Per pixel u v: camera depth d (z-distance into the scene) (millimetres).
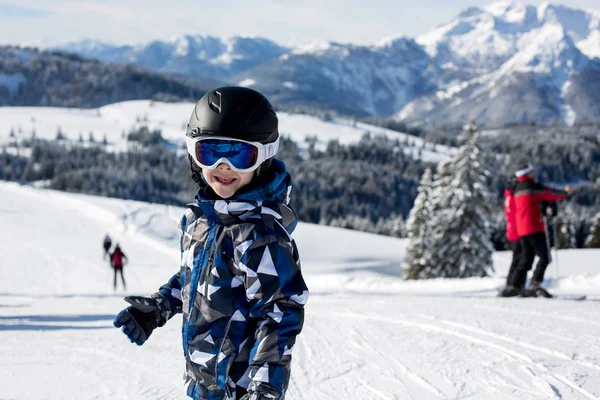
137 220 43188
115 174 121938
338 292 9141
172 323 5016
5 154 152375
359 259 40500
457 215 25109
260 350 1462
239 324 1541
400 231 74000
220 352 1537
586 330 3812
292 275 1520
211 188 1656
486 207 25656
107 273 24359
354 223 88938
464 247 25328
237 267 1524
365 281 11664
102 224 42844
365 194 148375
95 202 49281
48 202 51688
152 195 116750
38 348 4090
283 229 1543
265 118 1497
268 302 1497
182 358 3658
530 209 6277
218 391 1543
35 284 20312
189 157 1620
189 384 1619
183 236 1702
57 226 40125
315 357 3543
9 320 5883
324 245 43469
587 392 2572
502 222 53219
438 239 25922
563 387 2650
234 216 1531
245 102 1479
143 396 2836
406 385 2869
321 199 132000
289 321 1493
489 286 8750
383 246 45375
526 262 6418
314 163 159625
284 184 1608
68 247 31562
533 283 6383
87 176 118062
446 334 3939
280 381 1436
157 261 30969
